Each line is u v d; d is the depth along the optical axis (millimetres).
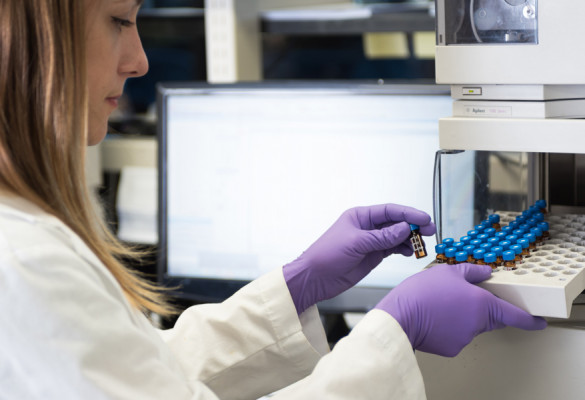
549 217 827
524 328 625
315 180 1215
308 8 1425
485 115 707
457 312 627
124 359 508
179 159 1279
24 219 504
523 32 675
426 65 1642
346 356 592
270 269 1249
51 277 485
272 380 789
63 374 478
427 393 728
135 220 1524
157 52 1701
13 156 508
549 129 664
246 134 1239
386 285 1176
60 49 493
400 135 1166
